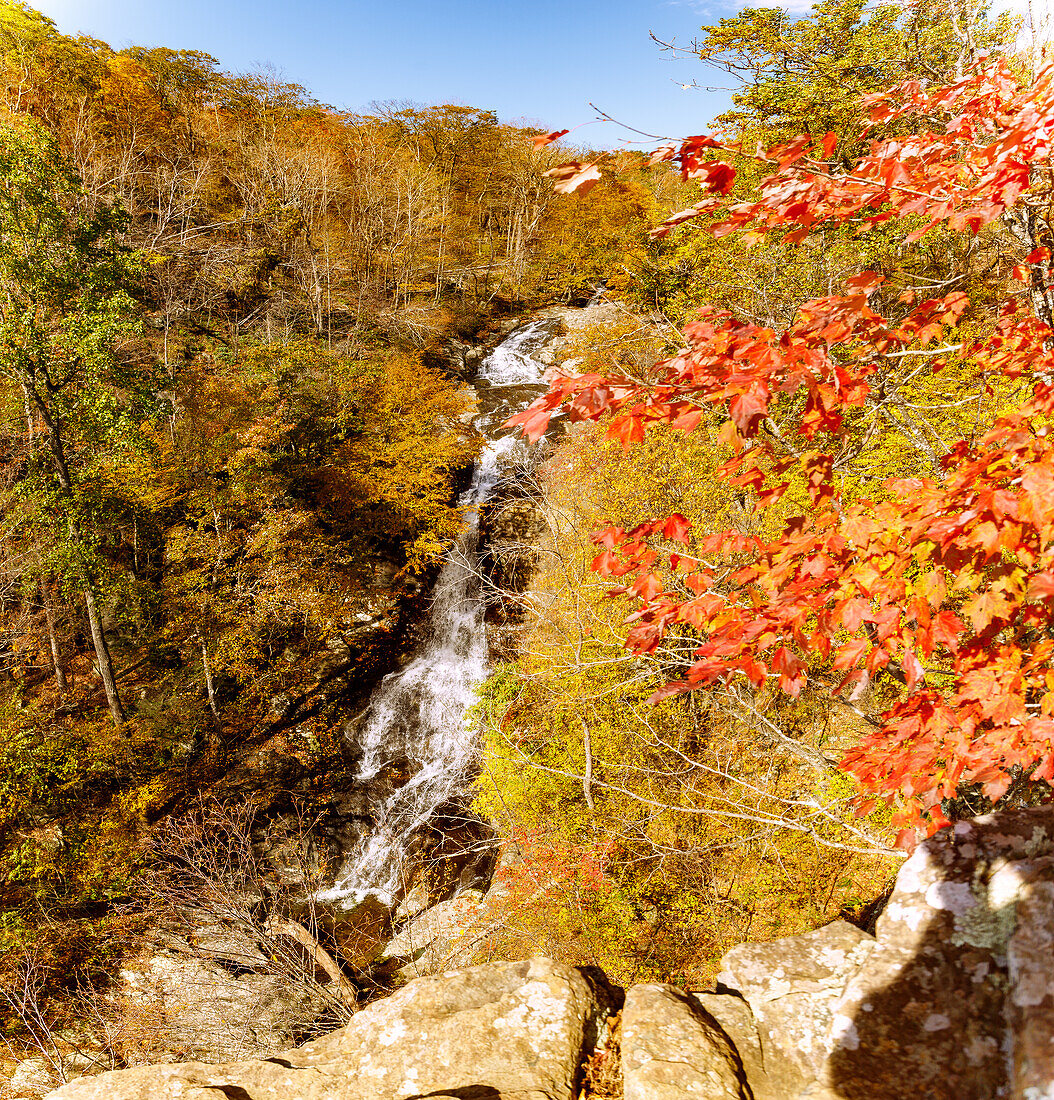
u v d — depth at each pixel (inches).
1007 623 86.4
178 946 474.0
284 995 404.5
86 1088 122.0
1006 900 86.4
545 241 1892.2
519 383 1314.0
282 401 858.8
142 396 591.8
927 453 169.0
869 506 90.5
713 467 471.2
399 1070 113.2
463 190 2190.0
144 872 525.7
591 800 390.9
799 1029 96.2
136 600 698.8
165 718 696.4
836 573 88.0
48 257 533.6
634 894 372.2
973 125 107.7
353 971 486.3
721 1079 88.6
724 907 354.6
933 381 255.6
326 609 776.3
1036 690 99.0
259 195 1620.3
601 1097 103.7
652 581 108.0
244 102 1971.0
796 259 412.2
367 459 922.1
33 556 592.7
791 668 87.7
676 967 348.2
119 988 448.5
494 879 500.7
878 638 88.5
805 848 345.7
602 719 423.5
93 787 605.0
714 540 106.4
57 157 534.3
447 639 854.5
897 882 95.0
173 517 770.8
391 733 758.5
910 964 87.7
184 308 1165.1
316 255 1556.3
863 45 434.3
